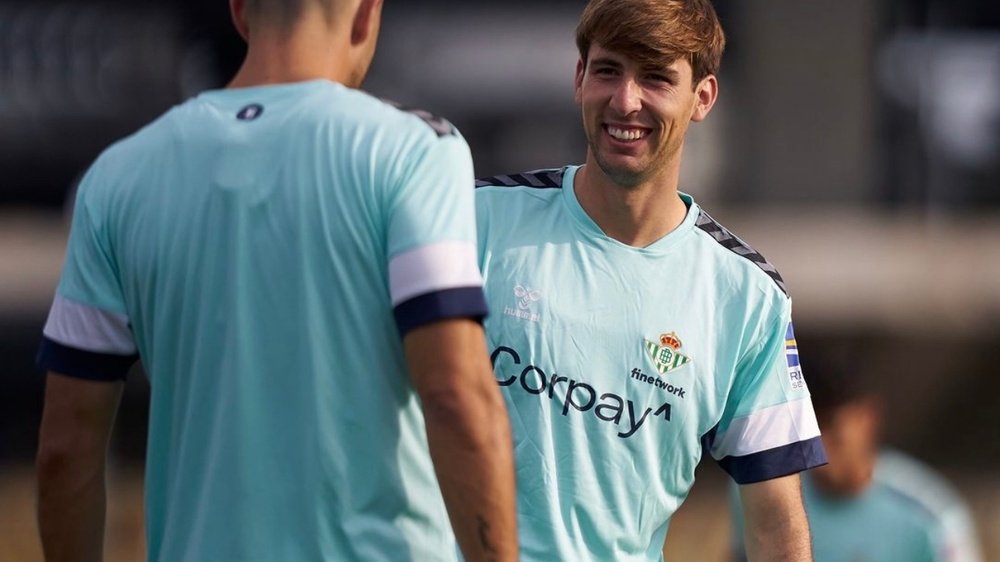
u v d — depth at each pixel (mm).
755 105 40188
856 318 36156
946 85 42469
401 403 7020
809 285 36938
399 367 6992
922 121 42031
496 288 9062
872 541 13812
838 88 40375
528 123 39438
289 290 6902
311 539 6902
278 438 6926
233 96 7227
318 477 6883
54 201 39031
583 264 9086
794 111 40344
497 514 6676
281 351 6914
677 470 9242
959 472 30172
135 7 38812
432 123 7152
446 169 6977
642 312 9047
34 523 25156
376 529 6980
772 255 37656
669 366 9039
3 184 38500
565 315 9000
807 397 9469
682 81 8742
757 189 40250
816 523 13953
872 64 40594
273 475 6918
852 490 13836
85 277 7297
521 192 9328
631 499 9086
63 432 7352
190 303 7035
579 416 8969
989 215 42000
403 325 6766
